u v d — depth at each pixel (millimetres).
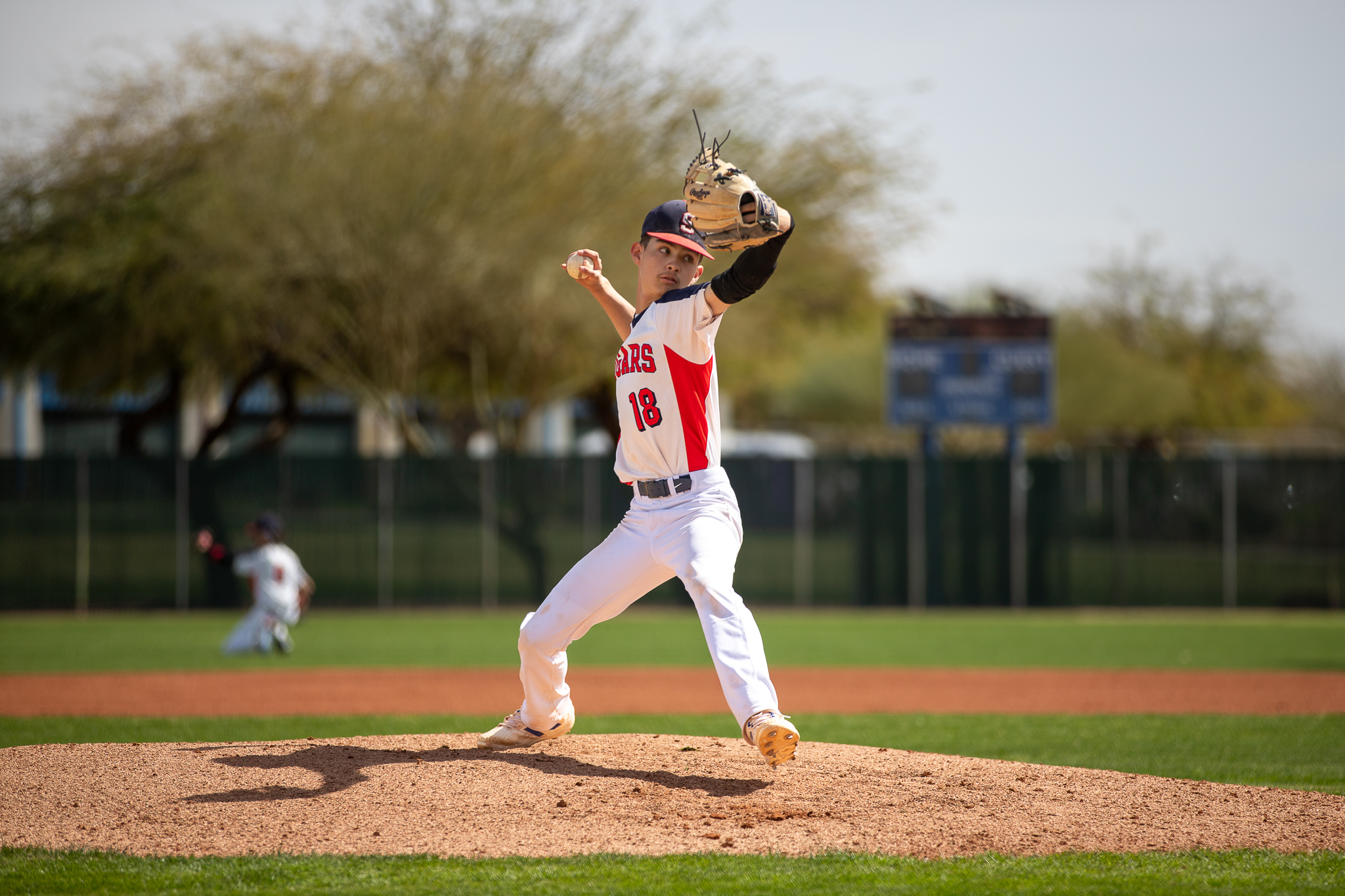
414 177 62750
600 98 67438
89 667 41188
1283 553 63969
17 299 64375
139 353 66812
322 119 63344
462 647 47750
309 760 17672
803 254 72188
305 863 13891
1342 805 17000
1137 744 26188
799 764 18234
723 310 15320
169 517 61438
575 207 65500
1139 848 14828
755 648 15125
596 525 63656
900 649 48469
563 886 13133
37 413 104500
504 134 64250
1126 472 64500
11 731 27266
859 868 13844
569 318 66438
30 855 14133
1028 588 64188
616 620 59875
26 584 60656
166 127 65500
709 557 15547
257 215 61500
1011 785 17391
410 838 14758
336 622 57562
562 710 18125
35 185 65625
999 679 39500
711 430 16047
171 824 15180
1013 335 65625
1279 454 64250
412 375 67625
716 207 14391
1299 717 30938
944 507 64562
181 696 34250
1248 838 15297
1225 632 55062
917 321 66125
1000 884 13320
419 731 27578
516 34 66000
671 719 30141
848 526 64625
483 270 63438
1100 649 48469
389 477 62875
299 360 67000
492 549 63344
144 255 63719
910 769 18141
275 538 46031
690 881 13320
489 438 79812
